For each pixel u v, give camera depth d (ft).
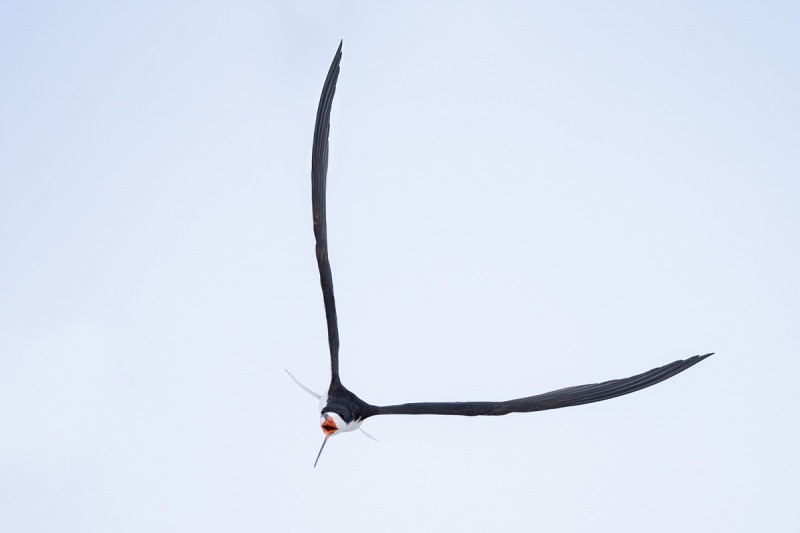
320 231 44.96
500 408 43.19
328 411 42.01
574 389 43.86
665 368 43.78
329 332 44.42
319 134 45.73
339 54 46.57
